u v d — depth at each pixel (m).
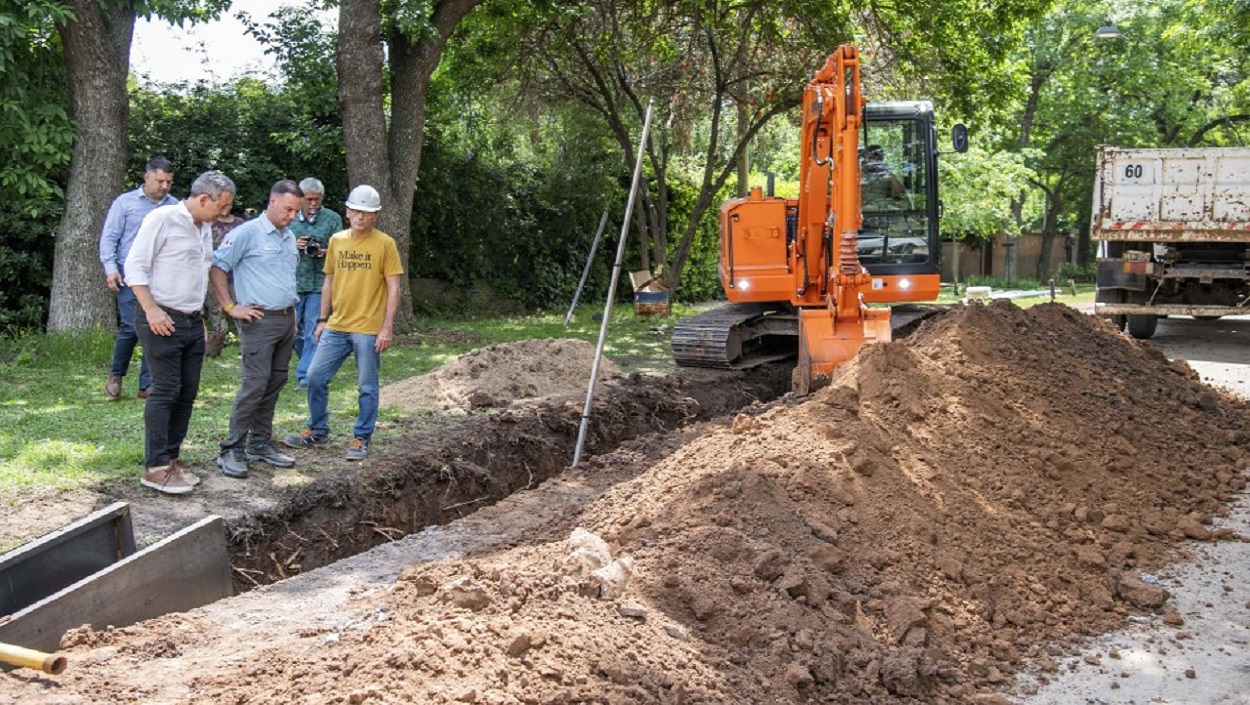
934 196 11.63
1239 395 10.17
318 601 4.87
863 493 5.53
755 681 3.99
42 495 6.16
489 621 3.90
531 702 3.42
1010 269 35.19
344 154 16.25
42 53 12.04
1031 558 5.45
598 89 19.05
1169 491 6.84
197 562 5.01
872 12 17.97
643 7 17.70
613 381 10.47
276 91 16.78
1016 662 4.59
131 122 14.31
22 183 11.52
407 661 3.52
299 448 7.61
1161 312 14.77
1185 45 25.91
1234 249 14.83
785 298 11.48
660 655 3.95
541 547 5.12
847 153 8.57
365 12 13.98
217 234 9.55
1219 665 4.58
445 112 18.69
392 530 6.82
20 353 10.88
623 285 23.62
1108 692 4.33
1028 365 8.16
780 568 4.68
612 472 7.55
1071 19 32.41
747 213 11.52
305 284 9.52
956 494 5.88
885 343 7.23
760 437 6.20
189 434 7.75
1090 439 7.21
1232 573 5.66
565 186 20.80
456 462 7.63
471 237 19.73
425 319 16.66
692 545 4.83
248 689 3.53
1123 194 14.74
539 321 18.33
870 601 4.74
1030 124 33.88
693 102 19.31
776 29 17.89
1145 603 5.20
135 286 6.07
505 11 16.09
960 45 17.91
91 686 3.61
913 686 4.17
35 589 4.57
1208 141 38.81
